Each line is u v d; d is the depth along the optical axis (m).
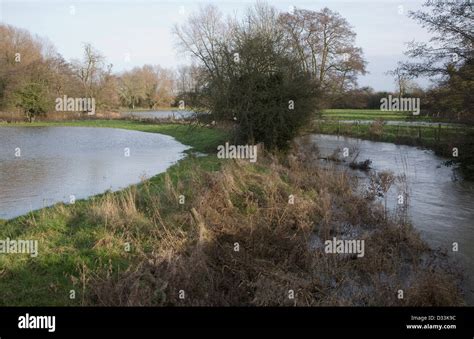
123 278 6.82
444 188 15.48
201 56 26.45
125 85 80.50
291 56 21.80
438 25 18.20
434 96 19.20
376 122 34.81
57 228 9.25
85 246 8.23
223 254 8.23
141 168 18.73
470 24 17.61
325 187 12.64
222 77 21.72
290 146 21.89
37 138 33.31
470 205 13.00
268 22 24.77
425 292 6.83
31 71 53.53
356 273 7.84
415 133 31.33
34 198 12.89
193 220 9.30
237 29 22.77
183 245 8.21
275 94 20.47
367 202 11.89
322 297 7.06
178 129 40.47
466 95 16.89
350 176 16.47
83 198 12.73
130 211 9.70
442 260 8.66
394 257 8.32
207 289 6.94
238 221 9.62
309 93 20.98
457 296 7.00
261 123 20.72
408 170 19.20
